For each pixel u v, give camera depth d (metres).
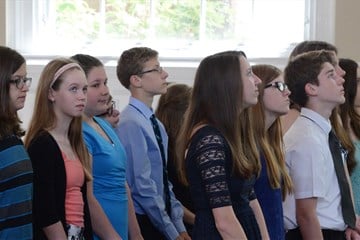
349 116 4.72
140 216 4.36
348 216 4.10
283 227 3.96
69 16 6.94
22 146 3.20
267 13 6.94
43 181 3.36
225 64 3.32
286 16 6.93
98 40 6.94
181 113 4.95
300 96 4.18
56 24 6.93
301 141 4.00
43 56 6.76
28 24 6.80
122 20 6.94
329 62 4.15
